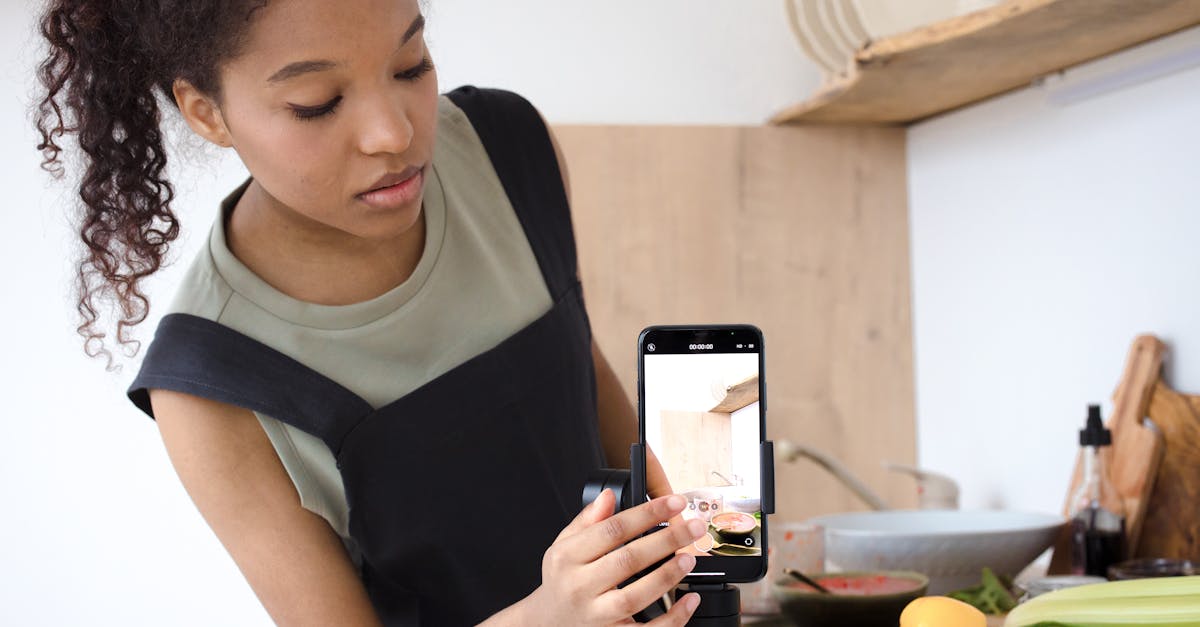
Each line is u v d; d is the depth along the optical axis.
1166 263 1.30
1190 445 1.25
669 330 0.78
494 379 0.94
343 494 0.90
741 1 1.78
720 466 0.76
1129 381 1.31
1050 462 1.52
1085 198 1.43
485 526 0.95
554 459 0.98
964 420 1.70
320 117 0.72
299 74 0.70
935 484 1.55
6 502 1.66
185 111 0.80
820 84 1.78
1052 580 1.11
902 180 1.80
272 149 0.74
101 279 0.94
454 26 1.73
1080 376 1.46
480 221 0.99
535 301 1.00
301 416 0.86
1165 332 1.31
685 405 0.77
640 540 0.65
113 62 0.82
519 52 1.74
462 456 0.93
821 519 1.41
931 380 1.78
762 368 0.77
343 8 0.69
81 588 1.67
